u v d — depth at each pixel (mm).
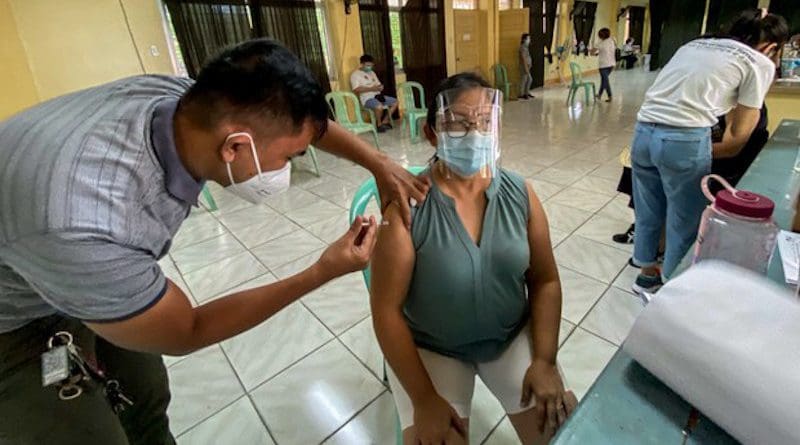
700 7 10031
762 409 402
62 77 3439
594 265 2033
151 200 642
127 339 597
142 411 1017
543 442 857
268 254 2416
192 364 1575
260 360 1583
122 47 3723
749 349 423
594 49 10883
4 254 560
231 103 585
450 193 909
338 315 1802
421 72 6605
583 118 5719
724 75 1332
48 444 719
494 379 952
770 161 1396
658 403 518
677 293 499
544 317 951
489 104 884
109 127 603
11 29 3096
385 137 5312
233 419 1343
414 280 904
